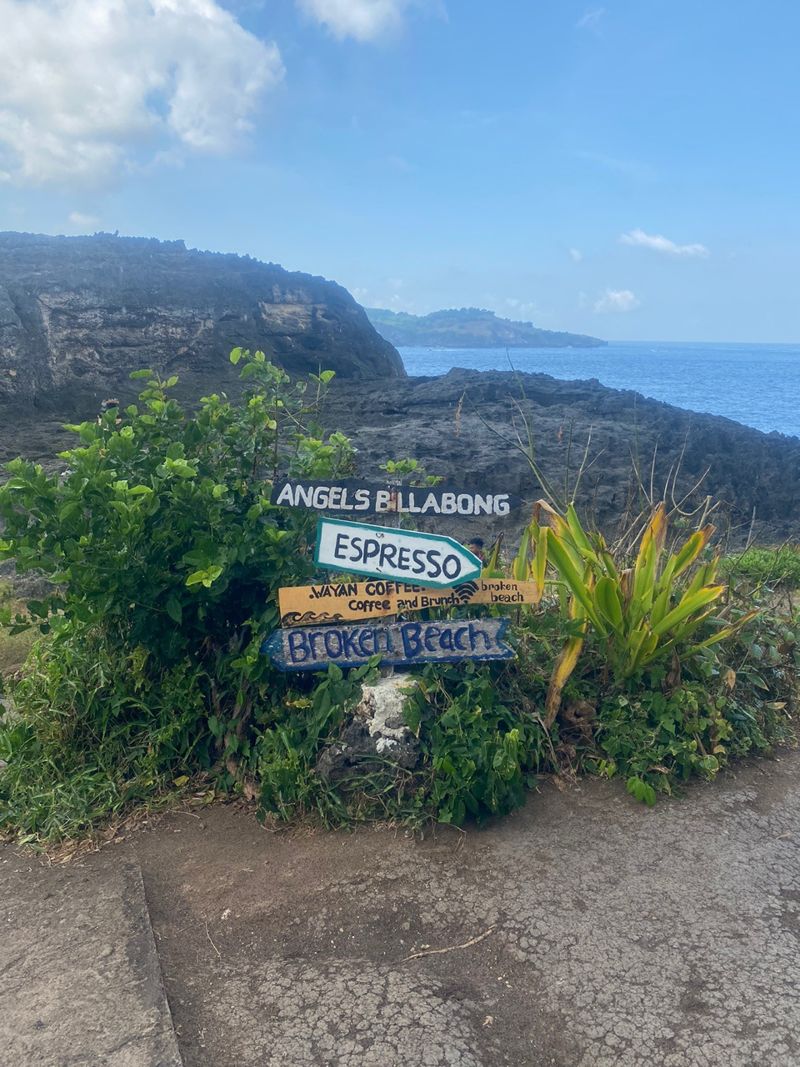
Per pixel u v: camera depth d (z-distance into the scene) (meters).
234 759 4.17
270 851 3.67
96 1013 2.80
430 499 4.29
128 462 4.33
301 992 2.91
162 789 4.10
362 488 4.27
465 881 3.45
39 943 3.14
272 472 5.13
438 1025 2.76
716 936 3.15
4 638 6.27
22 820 3.90
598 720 4.32
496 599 4.29
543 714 4.30
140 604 4.09
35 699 4.39
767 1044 2.68
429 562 4.20
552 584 4.61
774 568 6.98
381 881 3.46
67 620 4.43
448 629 4.17
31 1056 2.63
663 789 4.07
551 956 3.06
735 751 4.41
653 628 4.27
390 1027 2.75
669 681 4.39
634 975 2.96
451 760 3.79
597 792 4.07
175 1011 2.84
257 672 4.15
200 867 3.59
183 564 4.10
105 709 4.21
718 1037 2.71
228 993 2.91
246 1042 2.71
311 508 4.27
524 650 4.51
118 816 3.95
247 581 4.30
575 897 3.36
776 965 3.01
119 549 3.97
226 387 24.05
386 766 3.86
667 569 4.30
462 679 4.15
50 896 3.42
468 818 3.82
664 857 3.61
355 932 3.19
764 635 4.97
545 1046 2.70
